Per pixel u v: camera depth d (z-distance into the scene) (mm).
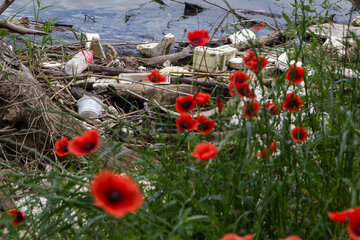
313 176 2205
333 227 2055
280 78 2639
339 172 2072
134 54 8062
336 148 2256
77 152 1983
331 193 2035
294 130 2371
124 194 1492
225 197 2045
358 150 2186
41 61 6297
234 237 1627
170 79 5895
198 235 2170
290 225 2078
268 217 2174
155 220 1845
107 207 1449
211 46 8500
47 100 4520
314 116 2758
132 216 1775
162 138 2623
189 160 2338
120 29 9891
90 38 7770
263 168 2211
